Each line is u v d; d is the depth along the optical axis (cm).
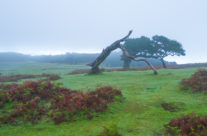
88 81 1561
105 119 687
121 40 1956
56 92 950
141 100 898
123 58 4066
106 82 1466
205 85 1012
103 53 1966
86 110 727
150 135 559
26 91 889
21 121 682
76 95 837
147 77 1644
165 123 632
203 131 510
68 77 1964
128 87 1230
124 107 805
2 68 5609
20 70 4716
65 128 624
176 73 1775
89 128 615
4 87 1127
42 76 2397
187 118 614
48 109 762
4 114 729
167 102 853
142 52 4503
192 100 872
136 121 662
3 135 593
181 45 4484
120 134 559
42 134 588
